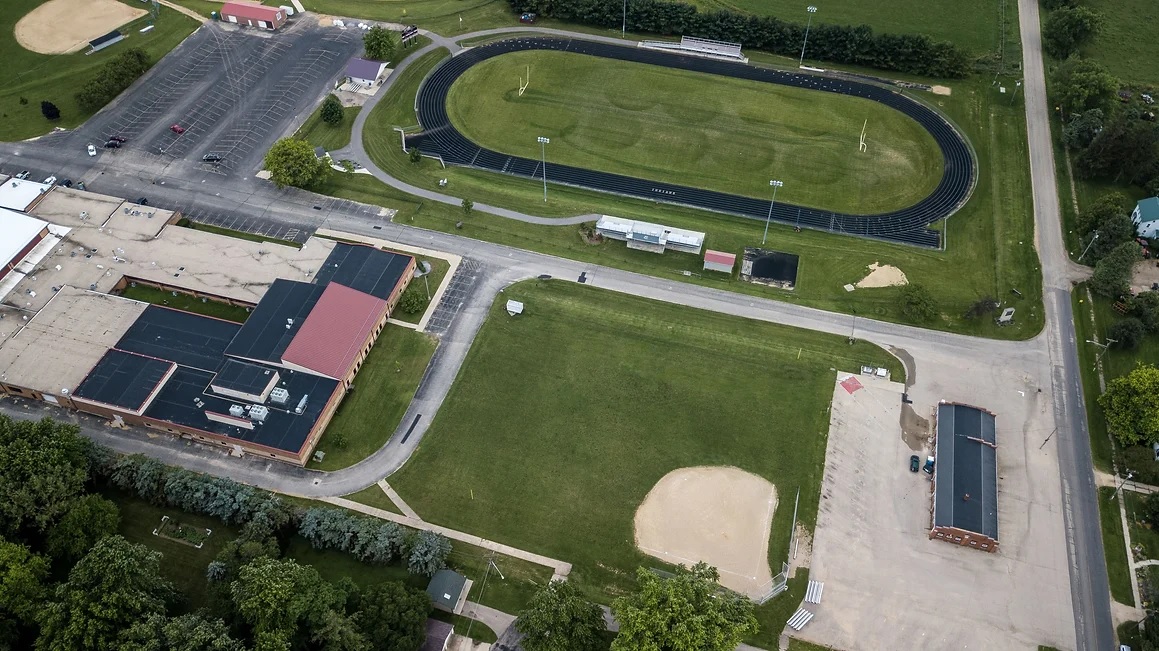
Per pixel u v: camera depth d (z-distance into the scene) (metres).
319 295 134.12
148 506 111.06
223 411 118.50
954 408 122.56
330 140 173.62
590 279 145.62
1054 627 101.88
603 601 103.81
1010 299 142.38
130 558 93.69
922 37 194.00
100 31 198.62
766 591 104.94
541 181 166.75
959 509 110.31
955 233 155.75
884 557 108.81
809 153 174.62
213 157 166.75
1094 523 111.81
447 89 189.62
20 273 138.62
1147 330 135.38
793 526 111.62
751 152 174.62
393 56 197.25
